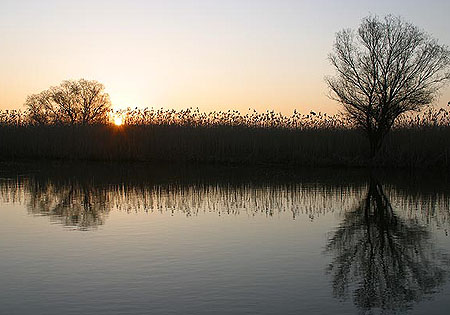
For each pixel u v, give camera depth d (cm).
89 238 1324
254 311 827
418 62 3347
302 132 3703
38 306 845
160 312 819
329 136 3659
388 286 966
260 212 1750
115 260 1115
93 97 6975
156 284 953
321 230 1464
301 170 3269
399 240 1348
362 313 830
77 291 915
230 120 3888
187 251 1197
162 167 3459
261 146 3712
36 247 1226
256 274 1022
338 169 3331
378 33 3353
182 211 1755
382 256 1183
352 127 3634
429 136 3384
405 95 3347
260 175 2962
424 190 2350
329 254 1192
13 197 2042
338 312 832
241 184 2527
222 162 3678
